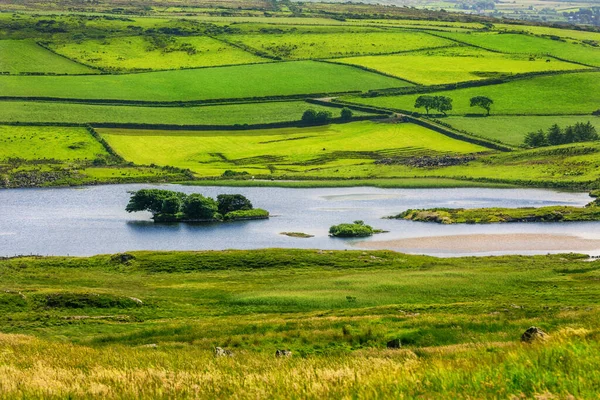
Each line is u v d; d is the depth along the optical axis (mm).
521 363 41781
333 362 52062
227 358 61344
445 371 41281
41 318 110625
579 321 82312
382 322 90312
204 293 130625
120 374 49625
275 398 39438
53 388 45375
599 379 37750
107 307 119000
